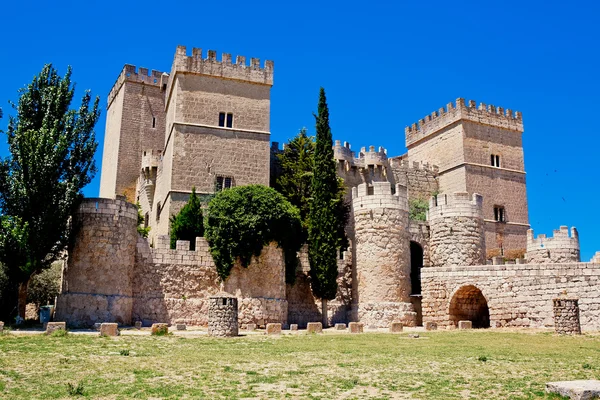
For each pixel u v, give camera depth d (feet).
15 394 48.47
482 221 146.51
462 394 49.60
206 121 171.12
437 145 253.24
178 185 164.55
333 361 68.13
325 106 153.69
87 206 117.70
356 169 232.94
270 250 130.31
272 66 181.37
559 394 46.37
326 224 140.26
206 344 84.38
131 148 223.51
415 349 80.33
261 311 125.90
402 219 138.51
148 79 231.50
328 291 136.15
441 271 130.11
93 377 56.08
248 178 171.42
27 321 115.85
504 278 120.67
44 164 113.80
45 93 122.93
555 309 100.12
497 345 85.46
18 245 109.40
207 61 174.29
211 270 130.21
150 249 126.52
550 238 158.61
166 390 50.39
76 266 114.62
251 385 53.06
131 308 120.37
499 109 251.19
